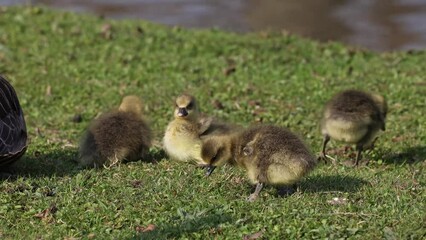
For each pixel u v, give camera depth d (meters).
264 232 10.45
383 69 20.62
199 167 13.22
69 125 16.73
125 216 11.16
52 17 24.92
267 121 16.72
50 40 22.75
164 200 11.66
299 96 18.39
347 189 12.12
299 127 16.33
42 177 12.82
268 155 11.48
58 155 14.34
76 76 20.14
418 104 17.56
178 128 13.70
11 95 12.95
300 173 11.43
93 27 23.95
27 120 17.05
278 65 21.03
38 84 19.45
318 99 18.11
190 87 19.23
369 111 13.80
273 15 31.73
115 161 13.61
